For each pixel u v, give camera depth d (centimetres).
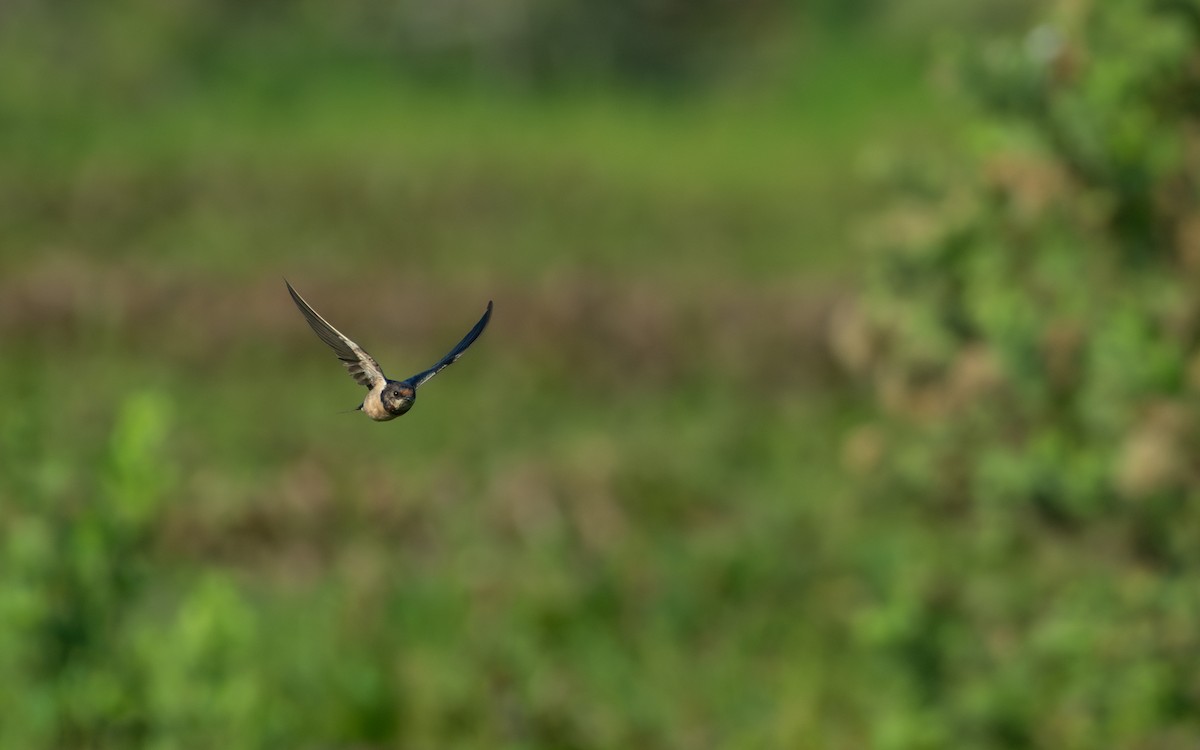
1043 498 1077
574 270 3369
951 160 1174
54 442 1861
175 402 2214
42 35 5403
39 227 3694
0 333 2484
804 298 2661
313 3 6022
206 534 1585
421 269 3519
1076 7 1098
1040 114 1077
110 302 2586
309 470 1733
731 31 6656
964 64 1104
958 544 1283
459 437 2117
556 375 2391
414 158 4659
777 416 2197
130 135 4866
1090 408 1055
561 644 1417
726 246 3931
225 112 5362
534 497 1744
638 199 4338
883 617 1109
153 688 959
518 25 6181
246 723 975
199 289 2750
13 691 959
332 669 1313
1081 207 1069
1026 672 1109
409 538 1653
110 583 981
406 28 6109
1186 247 1049
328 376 2406
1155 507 1067
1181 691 1079
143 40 5462
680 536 1670
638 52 6469
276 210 3931
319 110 5559
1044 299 1102
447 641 1386
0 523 1018
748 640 1426
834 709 1314
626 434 2119
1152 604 1079
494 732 1277
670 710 1323
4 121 4697
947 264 1132
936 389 1161
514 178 4419
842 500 1706
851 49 6041
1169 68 1074
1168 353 1022
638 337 2461
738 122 5831
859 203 4288
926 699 1098
